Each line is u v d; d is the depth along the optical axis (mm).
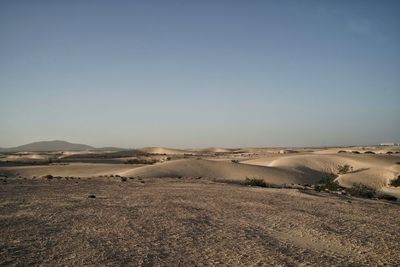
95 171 66250
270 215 18562
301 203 23656
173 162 62500
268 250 11906
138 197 25484
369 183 50625
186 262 10484
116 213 18531
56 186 34062
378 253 11844
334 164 69625
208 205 21672
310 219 17672
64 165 77188
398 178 49312
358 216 19297
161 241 12883
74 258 10727
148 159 120938
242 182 45906
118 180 42531
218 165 60594
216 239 13312
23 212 18828
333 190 41188
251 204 22359
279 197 26625
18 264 10094
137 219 16891
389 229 15930
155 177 52406
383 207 23828
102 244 12398
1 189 30812
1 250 11492
